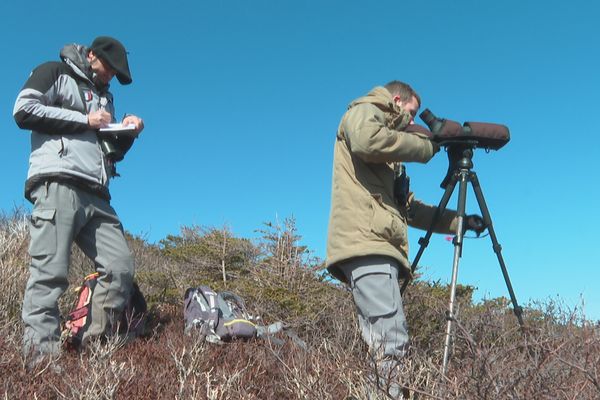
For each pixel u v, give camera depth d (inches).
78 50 179.5
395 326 146.0
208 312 201.3
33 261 167.6
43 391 137.7
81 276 264.1
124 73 180.5
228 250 318.0
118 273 179.0
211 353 177.3
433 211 178.9
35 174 170.1
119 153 180.5
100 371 138.0
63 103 175.6
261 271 289.3
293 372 138.9
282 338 202.1
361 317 153.6
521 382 109.3
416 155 154.0
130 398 135.6
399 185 160.7
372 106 154.0
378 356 133.7
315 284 278.4
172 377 150.3
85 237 179.8
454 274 158.2
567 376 110.9
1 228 337.4
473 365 112.4
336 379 134.8
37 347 160.2
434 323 183.0
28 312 164.9
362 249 147.9
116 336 171.3
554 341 121.3
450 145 168.6
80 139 173.9
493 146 168.2
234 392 139.6
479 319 156.6
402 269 156.3
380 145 147.5
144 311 204.2
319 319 209.2
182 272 306.7
